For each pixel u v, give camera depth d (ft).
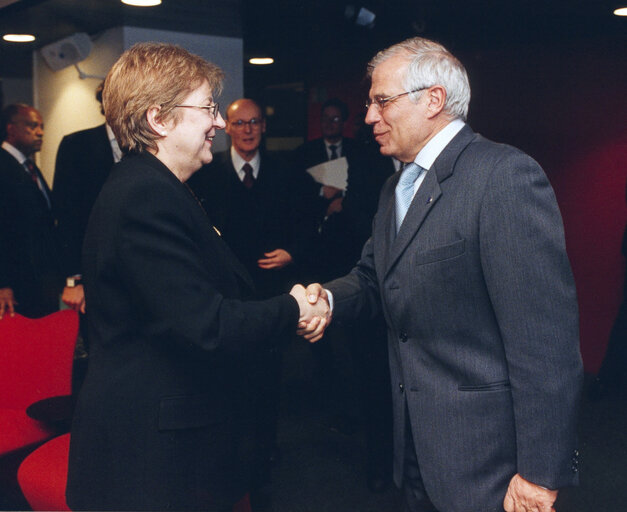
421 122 5.08
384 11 12.53
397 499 9.23
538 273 4.39
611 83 13.41
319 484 9.64
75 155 10.30
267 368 8.82
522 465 4.50
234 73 14.08
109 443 4.51
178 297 4.34
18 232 12.89
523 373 4.44
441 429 4.89
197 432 4.62
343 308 6.11
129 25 12.78
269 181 10.12
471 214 4.60
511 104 15.37
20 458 8.63
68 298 10.32
